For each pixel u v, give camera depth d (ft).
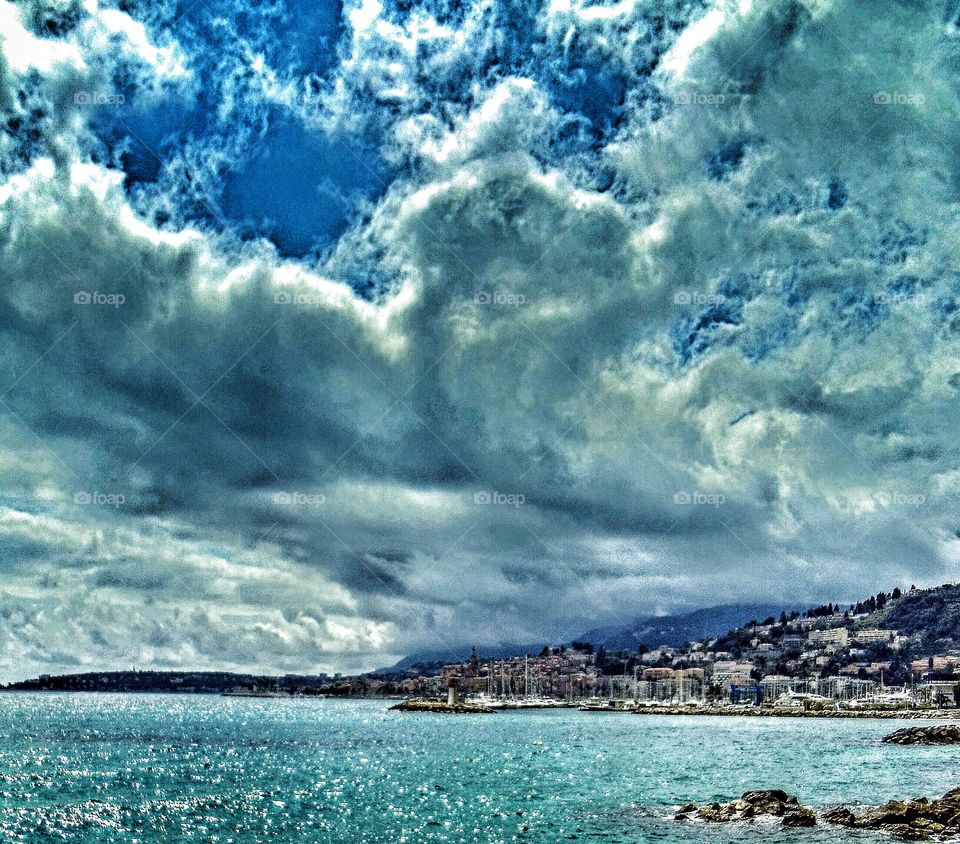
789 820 241.55
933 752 479.82
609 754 498.69
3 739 617.62
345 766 439.22
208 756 493.77
